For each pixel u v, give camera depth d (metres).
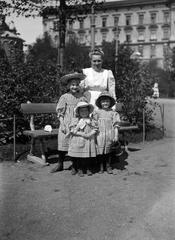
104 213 4.25
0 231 3.76
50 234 3.70
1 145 7.86
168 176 5.88
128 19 97.06
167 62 51.97
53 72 9.39
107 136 6.05
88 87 6.73
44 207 4.45
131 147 8.60
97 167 6.62
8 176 5.88
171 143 9.21
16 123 8.14
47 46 43.69
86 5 12.30
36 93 8.64
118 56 15.78
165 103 27.78
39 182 5.55
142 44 95.69
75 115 6.03
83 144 5.86
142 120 10.18
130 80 10.35
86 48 40.12
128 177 5.84
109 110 6.26
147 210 4.32
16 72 8.39
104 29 98.06
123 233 3.71
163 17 93.44
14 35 10.84
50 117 8.67
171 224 3.92
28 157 6.98
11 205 4.50
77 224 3.94
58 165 6.30
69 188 5.23
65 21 12.42
